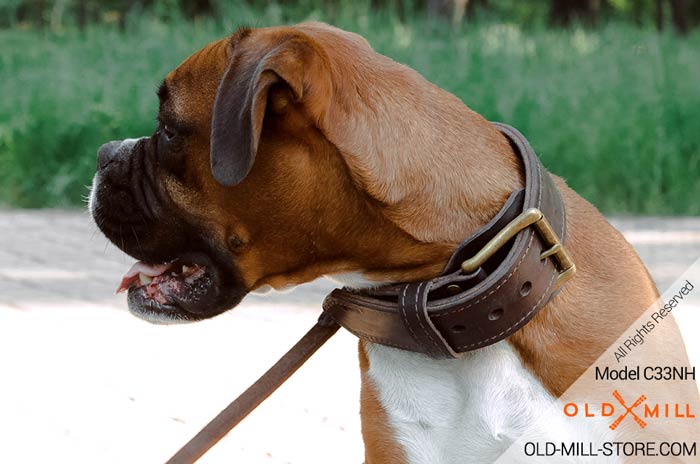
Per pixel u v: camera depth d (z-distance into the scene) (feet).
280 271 11.21
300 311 26.22
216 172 10.16
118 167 11.67
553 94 46.34
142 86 45.42
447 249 10.89
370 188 10.66
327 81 10.57
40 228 37.35
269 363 21.83
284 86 10.46
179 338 23.72
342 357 22.79
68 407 19.35
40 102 44.21
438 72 46.96
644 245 34.19
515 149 11.49
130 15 64.69
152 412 19.08
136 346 23.08
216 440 11.56
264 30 11.07
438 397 11.30
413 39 52.85
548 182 11.10
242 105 10.26
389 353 11.47
